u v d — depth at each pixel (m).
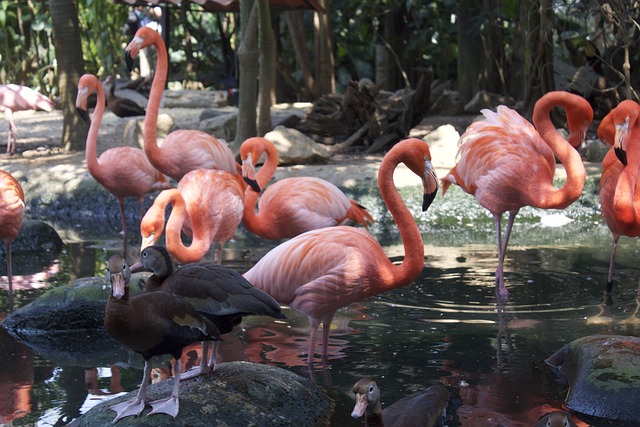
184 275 3.80
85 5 18.92
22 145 12.30
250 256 7.23
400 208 4.70
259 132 10.82
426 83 11.41
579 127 6.15
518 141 6.17
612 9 10.80
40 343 5.30
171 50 20.41
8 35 19.02
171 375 4.63
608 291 6.01
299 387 4.09
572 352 4.57
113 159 7.79
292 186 6.34
